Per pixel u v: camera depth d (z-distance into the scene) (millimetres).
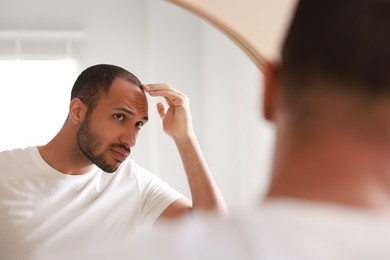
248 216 359
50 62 2977
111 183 1500
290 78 374
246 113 3137
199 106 3242
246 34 1016
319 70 357
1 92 2922
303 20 372
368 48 348
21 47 2930
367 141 352
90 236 1438
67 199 1432
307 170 359
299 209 346
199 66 3221
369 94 348
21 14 2943
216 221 372
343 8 360
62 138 1422
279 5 1014
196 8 1008
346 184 348
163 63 3162
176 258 355
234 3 1011
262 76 1041
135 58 3129
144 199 1535
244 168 3168
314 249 329
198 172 1470
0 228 1366
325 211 342
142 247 371
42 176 1410
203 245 355
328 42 355
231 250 345
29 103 2957
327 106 356
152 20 3121
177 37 3170
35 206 1392
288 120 377
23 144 2959
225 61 3189
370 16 354
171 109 1491
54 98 2986
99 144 1391
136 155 3152
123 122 1388
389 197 348
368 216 339
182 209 1476
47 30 2971
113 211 1479
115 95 1378
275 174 386
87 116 1391
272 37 1014
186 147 1485
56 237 1397
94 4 3043
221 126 3223
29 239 1373
